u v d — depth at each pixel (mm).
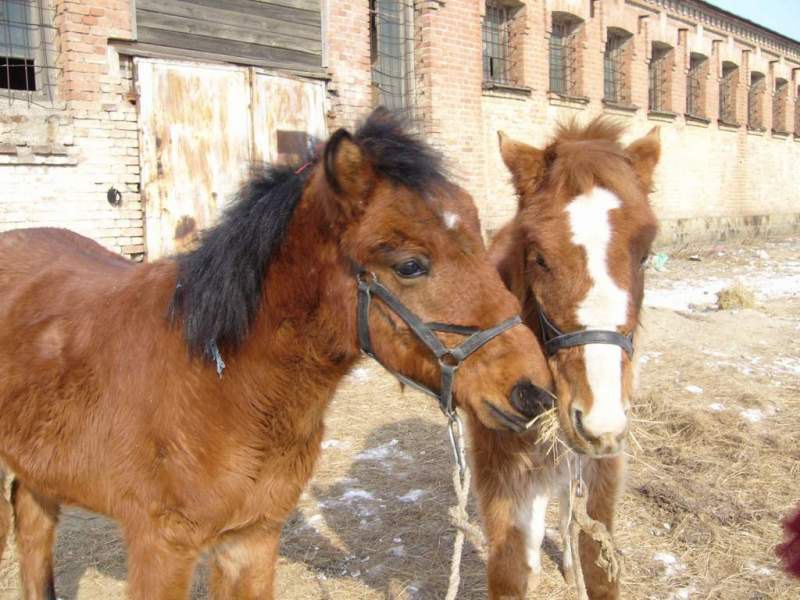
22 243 3482
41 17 7648
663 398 6293
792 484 4840
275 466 2516
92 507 2703
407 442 5715
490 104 12852
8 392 2799
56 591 3754
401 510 4590
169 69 8359
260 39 9297
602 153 2744
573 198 2645
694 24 19219
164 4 8344
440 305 2174
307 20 9766
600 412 2375
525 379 2162
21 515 3314
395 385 7121
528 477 3072
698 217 20328
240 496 2455
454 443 2363
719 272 14852
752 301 10539
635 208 2617
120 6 7930
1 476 3215
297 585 3805
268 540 2697
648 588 3719
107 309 2729
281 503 2588
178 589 2449
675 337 8594
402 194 2174
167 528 2428
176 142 8508
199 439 2391
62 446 2660
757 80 23156
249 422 2422
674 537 4180
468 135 12109
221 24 8898
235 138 9023
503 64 13734
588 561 3160
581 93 15258
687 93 20094
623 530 4273
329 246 2314
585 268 2521
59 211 7746
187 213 8680
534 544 3600
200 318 2402
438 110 11492
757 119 23391
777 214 24438
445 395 2244
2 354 2879
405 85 11570
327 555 4090
